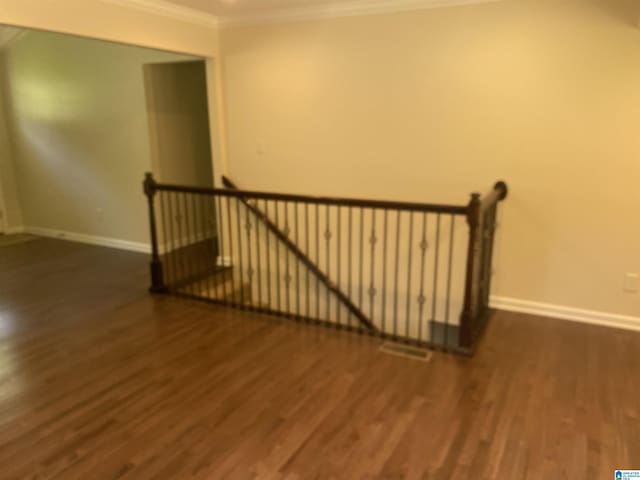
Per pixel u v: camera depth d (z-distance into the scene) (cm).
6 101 591
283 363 291
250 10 407
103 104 525
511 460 207
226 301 388
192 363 291
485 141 359
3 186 610
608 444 217
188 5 390
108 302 391
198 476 199
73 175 570
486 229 328
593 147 327
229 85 455
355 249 434
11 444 218
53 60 540
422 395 256
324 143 423
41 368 285
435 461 207
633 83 308
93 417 238
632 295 335
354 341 319
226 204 486
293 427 230
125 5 356
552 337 324
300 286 474
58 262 503
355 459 208
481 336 325
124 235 556
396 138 391
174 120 535
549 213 348
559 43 322
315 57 409
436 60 362
